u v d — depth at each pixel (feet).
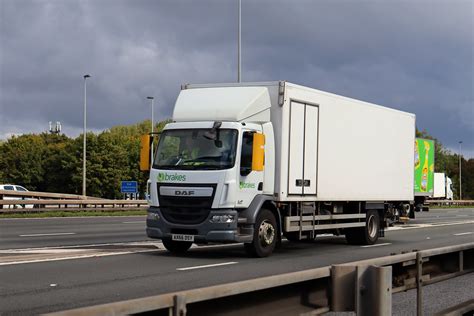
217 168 45.80
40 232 71.26
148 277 37.19
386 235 78.18
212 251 52.85
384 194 64.59
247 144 46.78
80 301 29.35
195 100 49.70
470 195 400.88
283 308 13.33
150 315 10.11
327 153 54.90
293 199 50.55
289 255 50.98
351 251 55.26
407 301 32.65
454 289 36.78
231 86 50.49
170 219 46.98
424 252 19.51
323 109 54.39
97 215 115.85
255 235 47.60
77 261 43.62
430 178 114.52
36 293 31.09
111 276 37.27
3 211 106.42
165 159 47.80
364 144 60.80
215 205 45.60
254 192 47.34
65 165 284.41
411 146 70.33
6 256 45.39
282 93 49.37
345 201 58.65
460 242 67.62
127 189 153.58
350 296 14.79
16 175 297.94
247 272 40.16
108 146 282.97
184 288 33.55
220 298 11.53
